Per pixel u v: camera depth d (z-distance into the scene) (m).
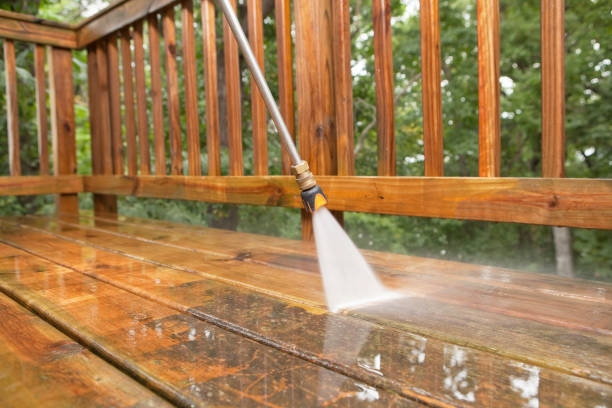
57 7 6.11
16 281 1.19
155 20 2.54
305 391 0.57
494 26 1.30
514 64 10.12
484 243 11.45
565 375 0.61
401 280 1.15
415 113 10.23
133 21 2.62
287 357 0.68
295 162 1.14
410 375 0.61
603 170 9.67
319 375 0.62
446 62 10.38
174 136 2.48
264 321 0.84
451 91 10.01
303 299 0.98
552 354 0.68
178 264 1.38
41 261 1.47
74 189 3.15
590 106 9.06
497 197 1.27
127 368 0.65
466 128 10.31
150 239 1.90
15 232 2.18
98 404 0.55
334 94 1.77
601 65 8.70
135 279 1.19
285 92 1.85
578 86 8.87
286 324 0.82
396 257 1.47
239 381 0.60
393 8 8.65
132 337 0.77
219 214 6.01
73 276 1.25
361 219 11.77
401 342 0.73
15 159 2.93
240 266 1.34
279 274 1.23
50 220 2.68
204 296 1.02
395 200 1.50
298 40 1.77
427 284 1.11
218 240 1.87
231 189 2.10
